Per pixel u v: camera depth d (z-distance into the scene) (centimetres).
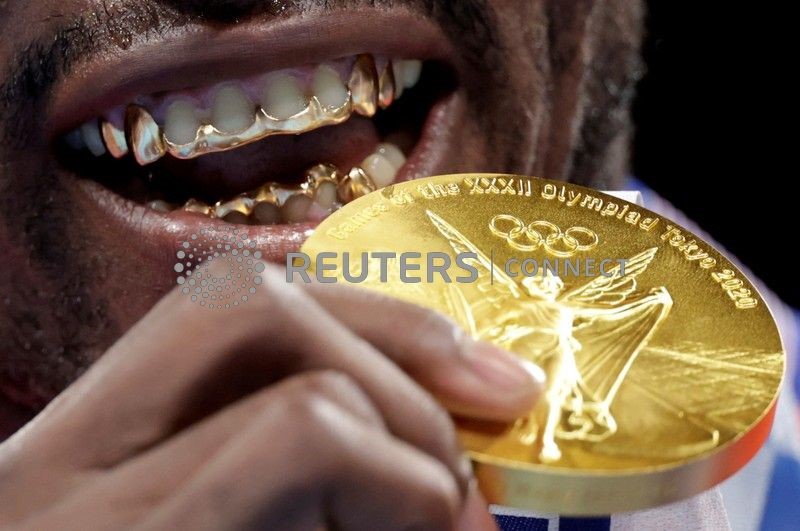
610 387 193
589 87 417
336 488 151
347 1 306
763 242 675
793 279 672
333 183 346
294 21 301
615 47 418
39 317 331
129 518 155
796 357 467
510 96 363
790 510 372
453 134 352
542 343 203
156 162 351
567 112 404
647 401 191
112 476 161
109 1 286
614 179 468
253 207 340
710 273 226
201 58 298
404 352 176
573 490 177
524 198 249
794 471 379
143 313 327
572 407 188
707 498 245
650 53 592
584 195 252
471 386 176
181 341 165
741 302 217
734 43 619
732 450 183
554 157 413
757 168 660
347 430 151
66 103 298
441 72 354
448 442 165
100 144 337
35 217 315
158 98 325
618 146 461
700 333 208
